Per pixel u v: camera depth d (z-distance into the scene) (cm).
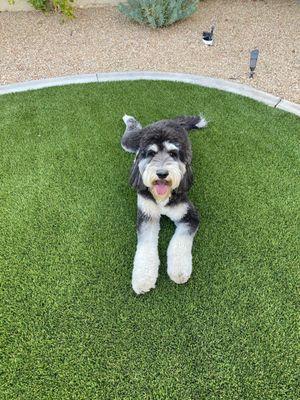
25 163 134
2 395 78
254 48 194
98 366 83
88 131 147
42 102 162
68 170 132
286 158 135
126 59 189
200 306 94
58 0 210
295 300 95
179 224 106
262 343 87
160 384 80
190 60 187
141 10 210
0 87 171
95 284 99
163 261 105
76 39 204
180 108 158
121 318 91
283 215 116
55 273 101
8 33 210
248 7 234
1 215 117
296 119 151
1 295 96
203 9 232
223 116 153
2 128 149
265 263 103
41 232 111
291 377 81
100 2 234
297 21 217
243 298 95
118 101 162
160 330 89
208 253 105
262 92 165
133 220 115
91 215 117
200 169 131
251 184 126
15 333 89
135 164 107
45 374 82
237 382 80
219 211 117
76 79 176
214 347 86
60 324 90
